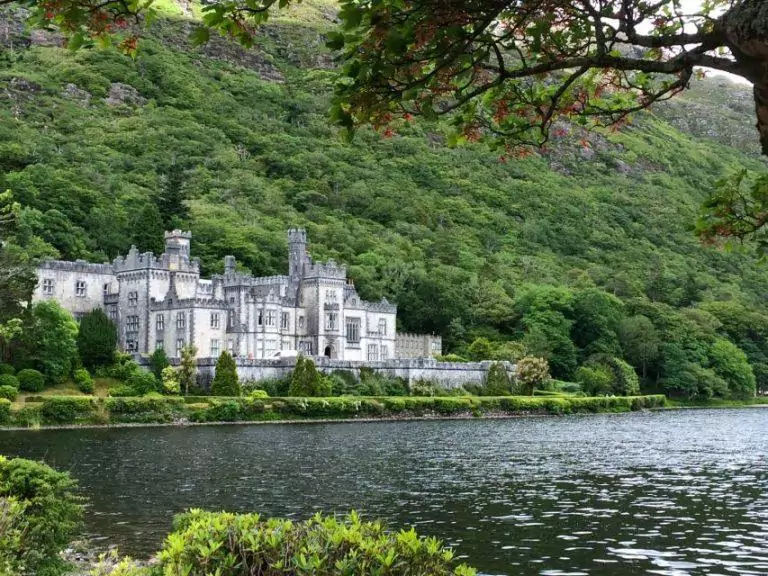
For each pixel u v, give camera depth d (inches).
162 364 5017.2
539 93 684.1
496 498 2197.3
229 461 2869.1
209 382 5032.0
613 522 1900.8
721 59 495.2
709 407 7199.8
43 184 7411.4
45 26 579.2
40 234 6624.0
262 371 5231.3
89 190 7829.7
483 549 1637.6
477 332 7534.5
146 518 1855.3
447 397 5565.9
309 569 662.5
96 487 2281.0
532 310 7519.7
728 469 2842.0
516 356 6683.1
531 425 4714.6
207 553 689.6
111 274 5812.0
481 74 662.5
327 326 6131.9
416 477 2556.6
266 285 5959.6
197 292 5846.5
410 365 5782.5
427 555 689.0
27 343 4387.3
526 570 1488.7
